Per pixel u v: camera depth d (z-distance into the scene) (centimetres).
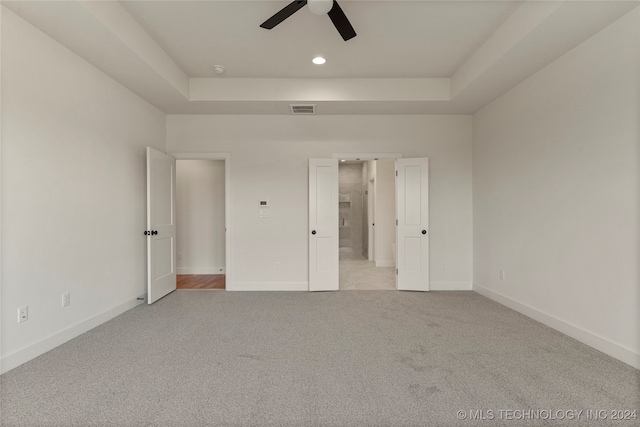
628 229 236
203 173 600
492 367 232
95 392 200
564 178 296
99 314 324
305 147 480
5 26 227
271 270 480
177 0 260
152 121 433
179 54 352
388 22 290
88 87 309
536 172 335
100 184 327
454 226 481
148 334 297
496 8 271
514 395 197
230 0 259
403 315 356
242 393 200
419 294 452
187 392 200
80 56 297
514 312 366
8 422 171
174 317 347
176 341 281
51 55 266
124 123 368
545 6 240
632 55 231
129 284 378
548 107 316
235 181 478
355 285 514
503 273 397
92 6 235
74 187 292
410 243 473
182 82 393
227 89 415
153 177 403
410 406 186
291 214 480
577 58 280
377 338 288
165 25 297
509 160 383
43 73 258
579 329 279
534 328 312
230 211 478
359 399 193
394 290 477
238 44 331
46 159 261
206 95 414
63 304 278
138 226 396
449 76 413
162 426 169
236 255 478
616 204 245
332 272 474
